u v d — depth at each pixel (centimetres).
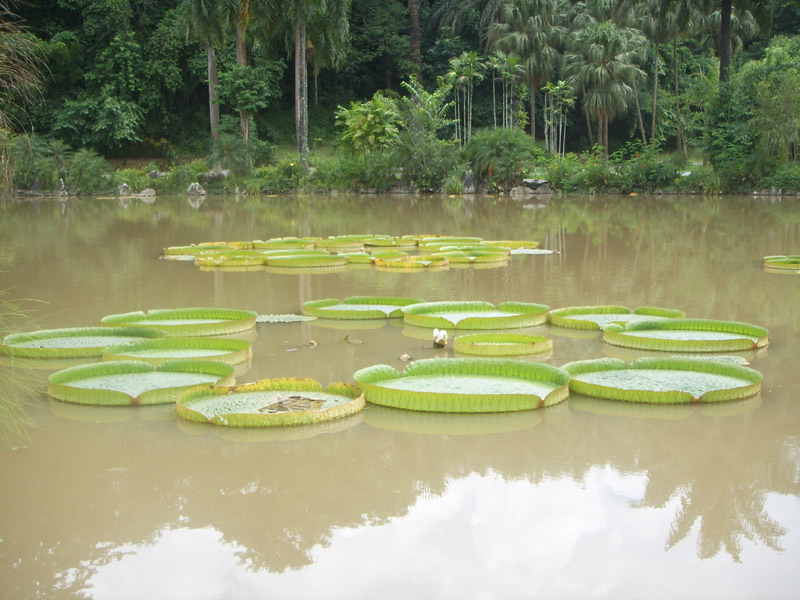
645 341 662
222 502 391
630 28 4612
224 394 540
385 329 750
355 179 3309
